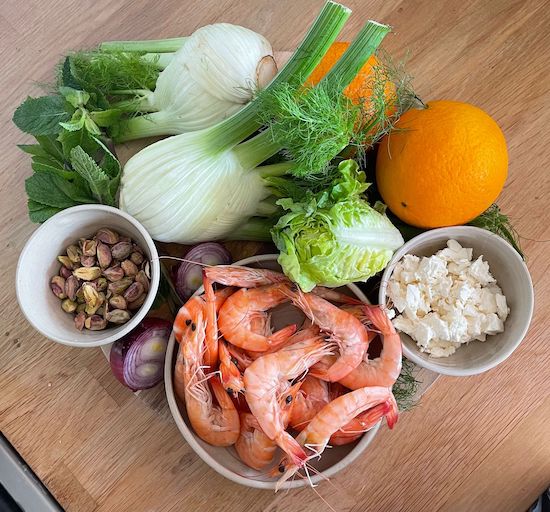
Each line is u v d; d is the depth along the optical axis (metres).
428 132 0.34
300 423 0.36
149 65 0.38
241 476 0.34
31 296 0.34
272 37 0.44
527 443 0.42
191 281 0.38
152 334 0.37
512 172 0.43
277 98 0.32
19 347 0.42
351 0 0.44
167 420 0.40
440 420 0.42
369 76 0.36
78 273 0.36
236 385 0.34
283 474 0.34
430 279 0.36
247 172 0.37
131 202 0.36
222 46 0.36
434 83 0.43
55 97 0.37
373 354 0.38
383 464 0.41
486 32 0.43
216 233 0.38
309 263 0.35
